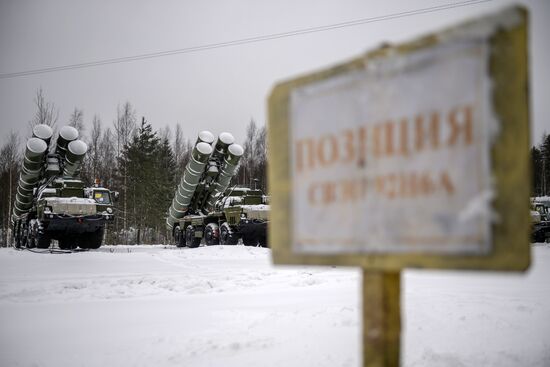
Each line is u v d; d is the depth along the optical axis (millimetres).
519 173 1270
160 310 6336
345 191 1662
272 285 9016
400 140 1519
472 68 1366
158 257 16109
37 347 4430
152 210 43594
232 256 16609
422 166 1462
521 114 1271
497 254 1298
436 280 9648
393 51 1548
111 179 49031
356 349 4051
